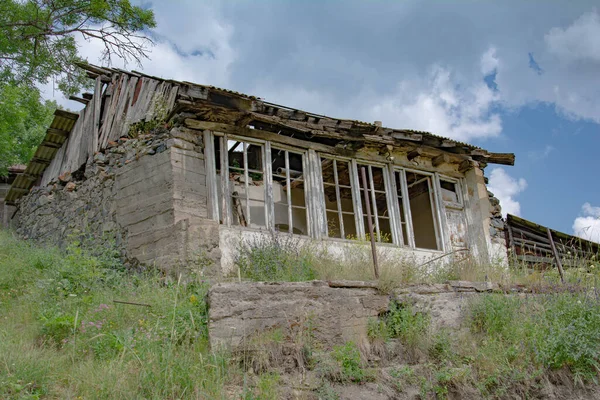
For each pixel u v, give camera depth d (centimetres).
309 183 985
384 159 1091
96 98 1105
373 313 643
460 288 725
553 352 619
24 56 1273
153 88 961
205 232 778
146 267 824
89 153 1074
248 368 527
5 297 734
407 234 1075
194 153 876
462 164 1193
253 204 958
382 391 539
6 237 1168
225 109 875
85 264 783
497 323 675
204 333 558
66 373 485
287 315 578
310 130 964
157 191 860
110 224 937
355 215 1022
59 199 1159
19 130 1766
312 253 833
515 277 851
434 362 609
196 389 460
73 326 575
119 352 518
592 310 670
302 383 519
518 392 584
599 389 607
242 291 564
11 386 434
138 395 449
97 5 1234
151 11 1342
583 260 944
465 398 562
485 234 1152
